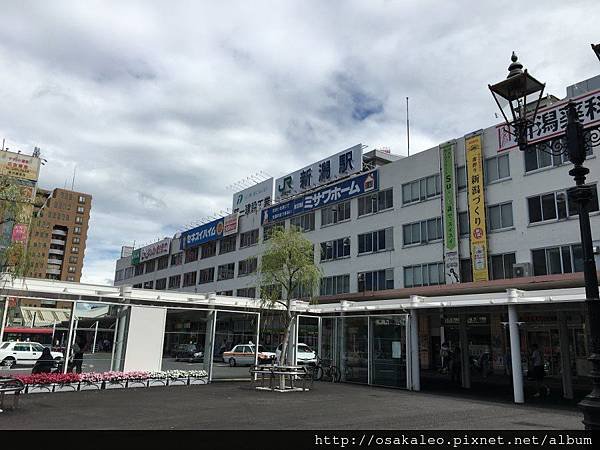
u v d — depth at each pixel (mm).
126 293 17578
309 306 22344
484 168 26594
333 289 35000
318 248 37031
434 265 28359
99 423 9438
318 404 12859
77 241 106625
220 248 50438
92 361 16641
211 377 18578
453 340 28531
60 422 9477
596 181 22141
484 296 15273
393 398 14664
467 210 27094
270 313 21234
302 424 9688
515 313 14758
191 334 19016
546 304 15031
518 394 14078
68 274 104312
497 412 11945
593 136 6641
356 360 19812
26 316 21781
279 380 18188
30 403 12039
